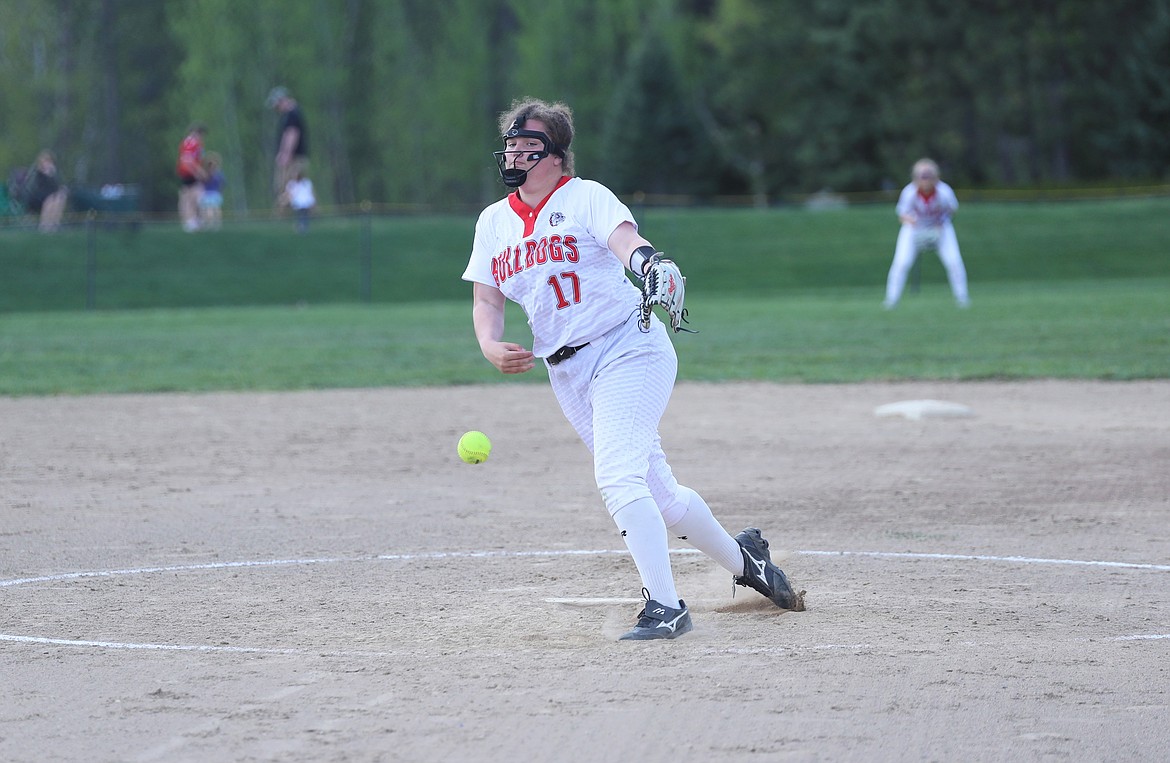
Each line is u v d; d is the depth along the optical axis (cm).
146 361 5894
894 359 5500
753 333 6688
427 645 1747
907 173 19012
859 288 11162
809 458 3372
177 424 4134
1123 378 4897
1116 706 1452
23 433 3947
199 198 11862
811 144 19425
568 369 1809
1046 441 3594
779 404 4425
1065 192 16050
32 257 10894
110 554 2367
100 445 3712
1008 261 12131
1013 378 4941
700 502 1862
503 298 1889
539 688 1534
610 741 1352
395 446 3678
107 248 11219
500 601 2000
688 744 1341
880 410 4134
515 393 4900
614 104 18825
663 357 1800
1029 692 1501
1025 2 18862
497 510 2778
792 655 1666
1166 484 2969
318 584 2128
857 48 19100
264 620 1894
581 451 3566
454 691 1527
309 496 2947
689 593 2064
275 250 11581
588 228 1752
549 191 1778
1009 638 1745
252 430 3997
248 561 2306
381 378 5256
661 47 18625
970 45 18875
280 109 11781
